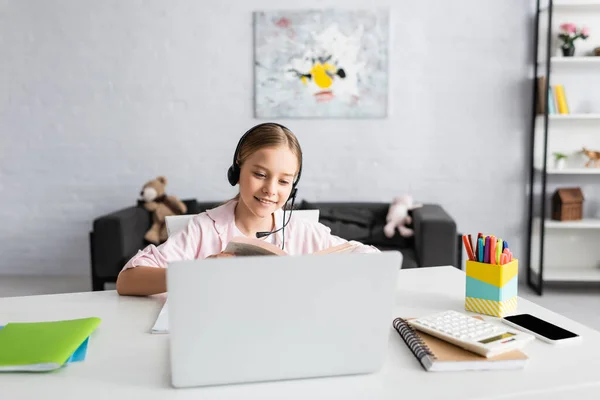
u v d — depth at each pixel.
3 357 0.90
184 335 0.80
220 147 3.64
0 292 3.34
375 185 3.66
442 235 2.84
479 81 3.57
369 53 3.54
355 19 3.51
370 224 3.32
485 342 0.93
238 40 3.56
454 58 3.56
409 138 3.62
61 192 3.68
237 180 1.36
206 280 0.78
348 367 0.87
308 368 0.85
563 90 3.35
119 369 0.90
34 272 3.74
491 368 0.90
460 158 3.63
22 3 3.55
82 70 3.59
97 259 2.87
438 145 3.62
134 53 3.58
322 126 3.62
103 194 3.68
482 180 3.64
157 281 1.26
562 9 3.47
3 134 3.65
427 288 1.37
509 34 3.53
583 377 0.87
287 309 0.81
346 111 3.58
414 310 1.20
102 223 2.85
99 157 3.65
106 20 3.56
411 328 1.03
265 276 0.79
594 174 3.59
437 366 0.89
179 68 3.59
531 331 1.05
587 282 3.68
